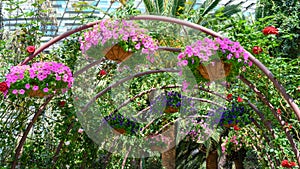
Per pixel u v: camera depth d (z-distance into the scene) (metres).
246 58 2.79
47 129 3.85
